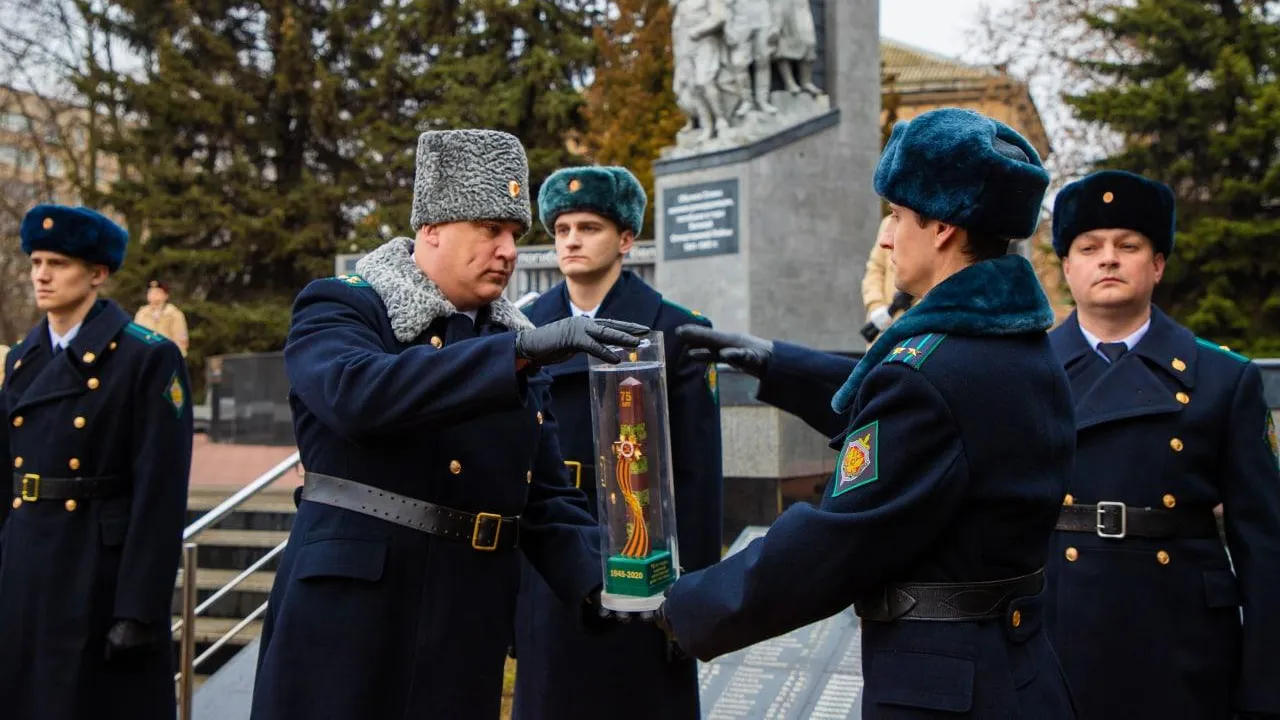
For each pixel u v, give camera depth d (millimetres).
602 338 2441
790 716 4422
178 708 5547
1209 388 3520
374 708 2680
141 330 4684
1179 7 15719
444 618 2760
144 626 4406
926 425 2342
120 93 23750
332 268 23594
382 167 24062
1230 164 15320
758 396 3746
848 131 11984
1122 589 3473
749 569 2438
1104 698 3443
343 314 2789
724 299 11055
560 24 24578
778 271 11188
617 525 2801
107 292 22875
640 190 4211
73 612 4406
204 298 24141
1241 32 15680
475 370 2490
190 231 23109
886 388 2406
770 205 11141
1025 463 2395
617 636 3793
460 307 2941
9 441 4691
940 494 2326
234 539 9008
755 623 2438
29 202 27984
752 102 11453
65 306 4629
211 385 15578
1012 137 2520
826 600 2381
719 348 3770
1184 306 15516
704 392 3969
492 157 2807
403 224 23281
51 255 4555
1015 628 2434
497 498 2879
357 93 24672
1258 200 15094
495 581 2885
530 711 3902
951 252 2518
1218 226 14523
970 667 2363
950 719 2344
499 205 2793
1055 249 3879
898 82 34969
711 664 4809
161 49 23031
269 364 14836
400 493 2758
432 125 23859
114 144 23547
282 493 10266
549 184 4160
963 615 2398
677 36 11719
